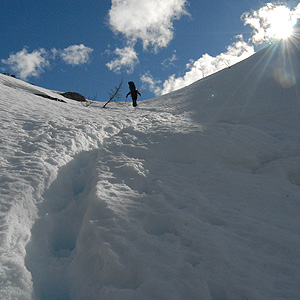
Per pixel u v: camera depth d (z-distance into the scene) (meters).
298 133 8.59
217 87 19.34
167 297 2.92
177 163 6.61
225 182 5.62
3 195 4.62
